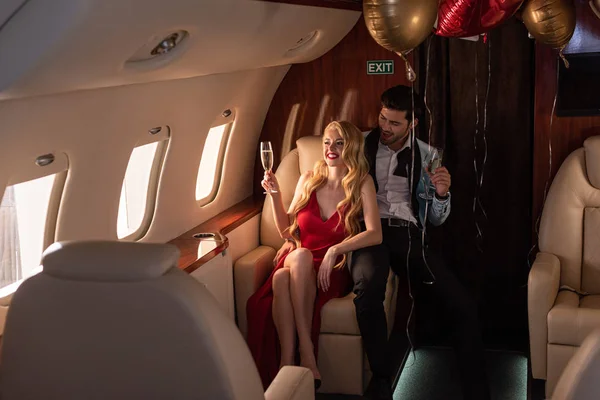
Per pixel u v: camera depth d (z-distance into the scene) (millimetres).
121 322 1903
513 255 4918
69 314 1924
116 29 2336
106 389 2012
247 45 3434
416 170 4230
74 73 2461
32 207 3094
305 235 4191
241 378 1956
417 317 4949
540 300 3762
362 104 4820
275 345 4031
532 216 4570
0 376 2059
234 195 4883
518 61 4695
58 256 1906
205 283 3723
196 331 1872
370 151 4324
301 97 4914
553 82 4348
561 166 4223
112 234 3504
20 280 3127
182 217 4176
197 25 2764
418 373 4355
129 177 3867
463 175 4902
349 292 4141
